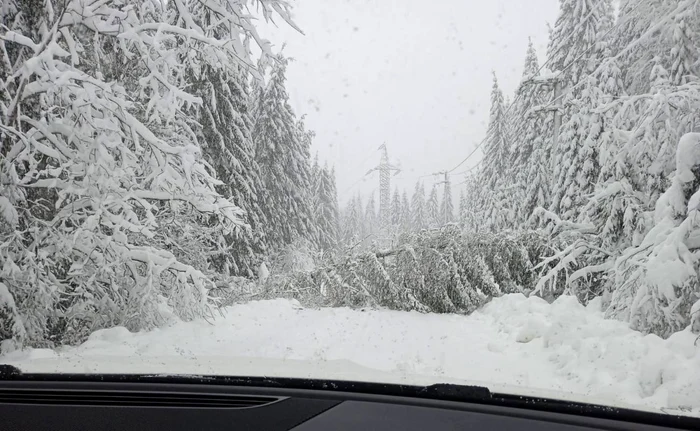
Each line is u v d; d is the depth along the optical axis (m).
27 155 8.01
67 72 7.88
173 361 3.74
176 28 9.30
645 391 5.51
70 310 8.72
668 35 13.40
